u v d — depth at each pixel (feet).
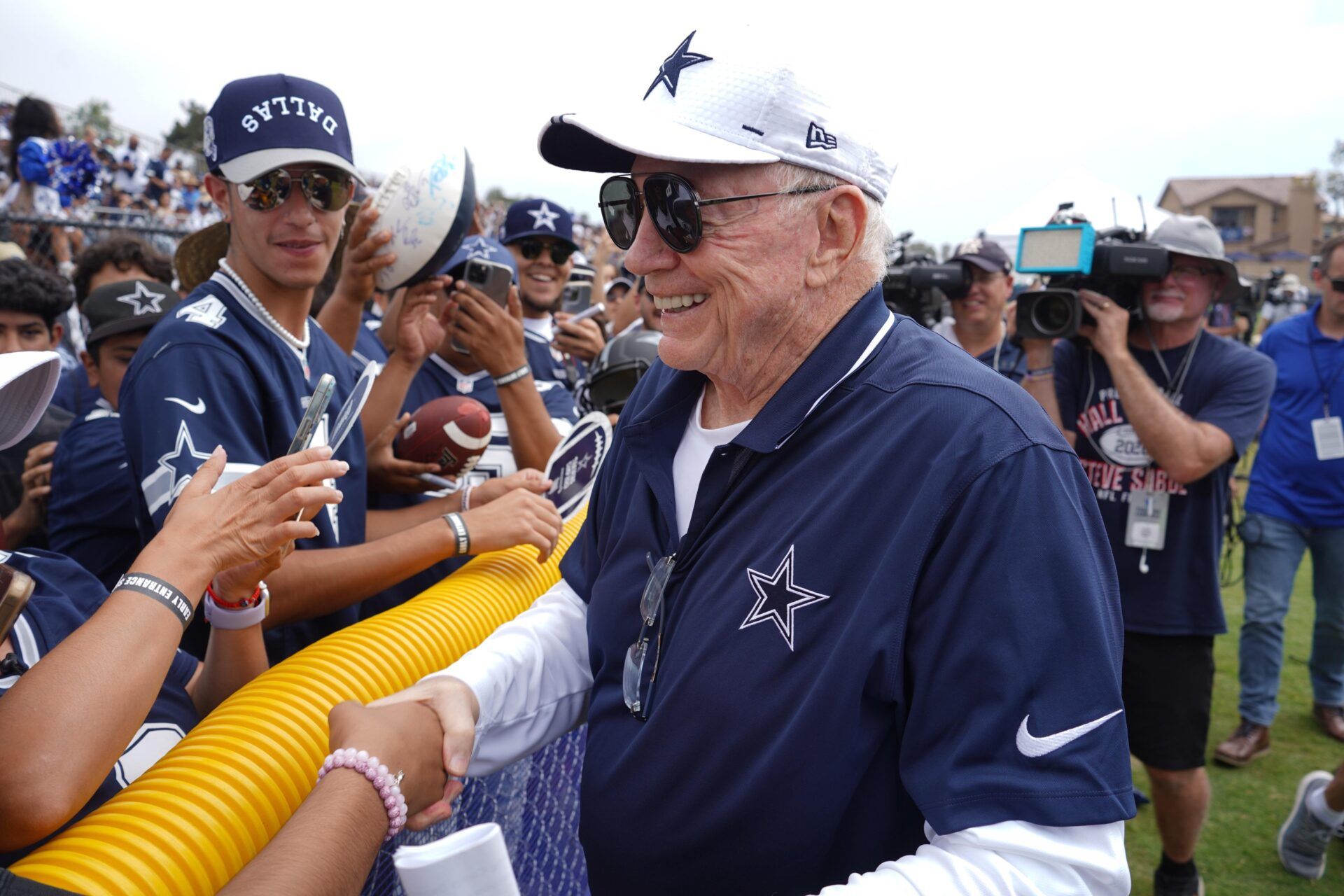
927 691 3.40
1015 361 13.73
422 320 7.57
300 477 3.88
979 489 3.40
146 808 3.15
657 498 4.36
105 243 10.19
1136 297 9.62
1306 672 16.24
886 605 3.46
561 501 7.17
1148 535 9.23
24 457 8.98
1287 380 13.03
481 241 8.61
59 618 3.99
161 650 3.45
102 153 34.14
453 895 2.56
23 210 22.30
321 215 5.85
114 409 8.01
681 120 3.70
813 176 3.73
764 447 3.84
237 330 5.61
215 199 6.13
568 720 4.93
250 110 5.68
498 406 8.93
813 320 3.96
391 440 7.38
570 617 5.02
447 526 5.93
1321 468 12.64
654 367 4.98
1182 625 9.07
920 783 3.33
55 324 9.51
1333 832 10.03
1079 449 9.89
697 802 3.74
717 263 3.77
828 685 3.47
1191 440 8.80
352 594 5.63
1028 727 3.20
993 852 3.10
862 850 3.63
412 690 3.93
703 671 3.75
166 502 4.90
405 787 3.38
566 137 4.25
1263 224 154.61
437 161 7.07
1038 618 3.27
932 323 15.20
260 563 4.39
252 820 3.37
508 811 5.62
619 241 4.23
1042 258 9.64
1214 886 10.15
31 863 2.85
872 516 3.58
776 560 3.68
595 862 4.17
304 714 3.88
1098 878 3.15
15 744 3.08
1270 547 12.95
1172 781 9.12
